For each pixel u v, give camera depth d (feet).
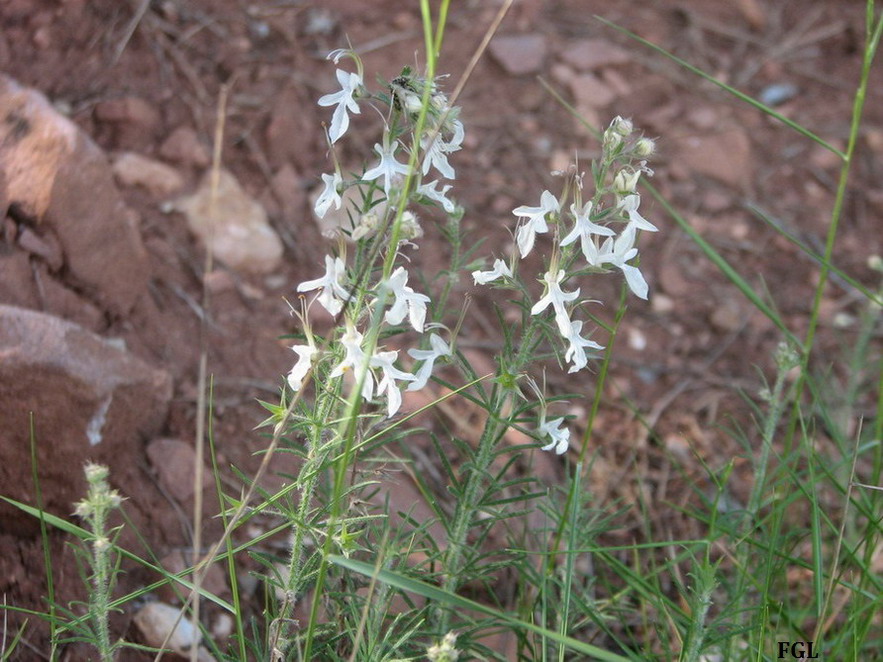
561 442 0.90
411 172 0.74
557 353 0.86
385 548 0.90
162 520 1.15
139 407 1.17
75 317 1.24
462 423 1.39
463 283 1.57
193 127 1.60
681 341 1.64
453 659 0.75
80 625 0.92
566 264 0.84
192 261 1.44
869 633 1.22
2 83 1.27
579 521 1.11
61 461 1.07
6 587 1.03
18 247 1.21
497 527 1.26
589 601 1.10
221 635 1.08
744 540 1.10
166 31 1.71
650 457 1.46
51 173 1.22
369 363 0.76
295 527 0.88
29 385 1.02
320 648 0.93
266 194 1.58
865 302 1.73
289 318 1.44
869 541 1.08
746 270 1.76
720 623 1.08
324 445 0.83
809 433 1.52
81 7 1.65
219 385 1.31
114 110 1.56
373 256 0.77
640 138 0.83
